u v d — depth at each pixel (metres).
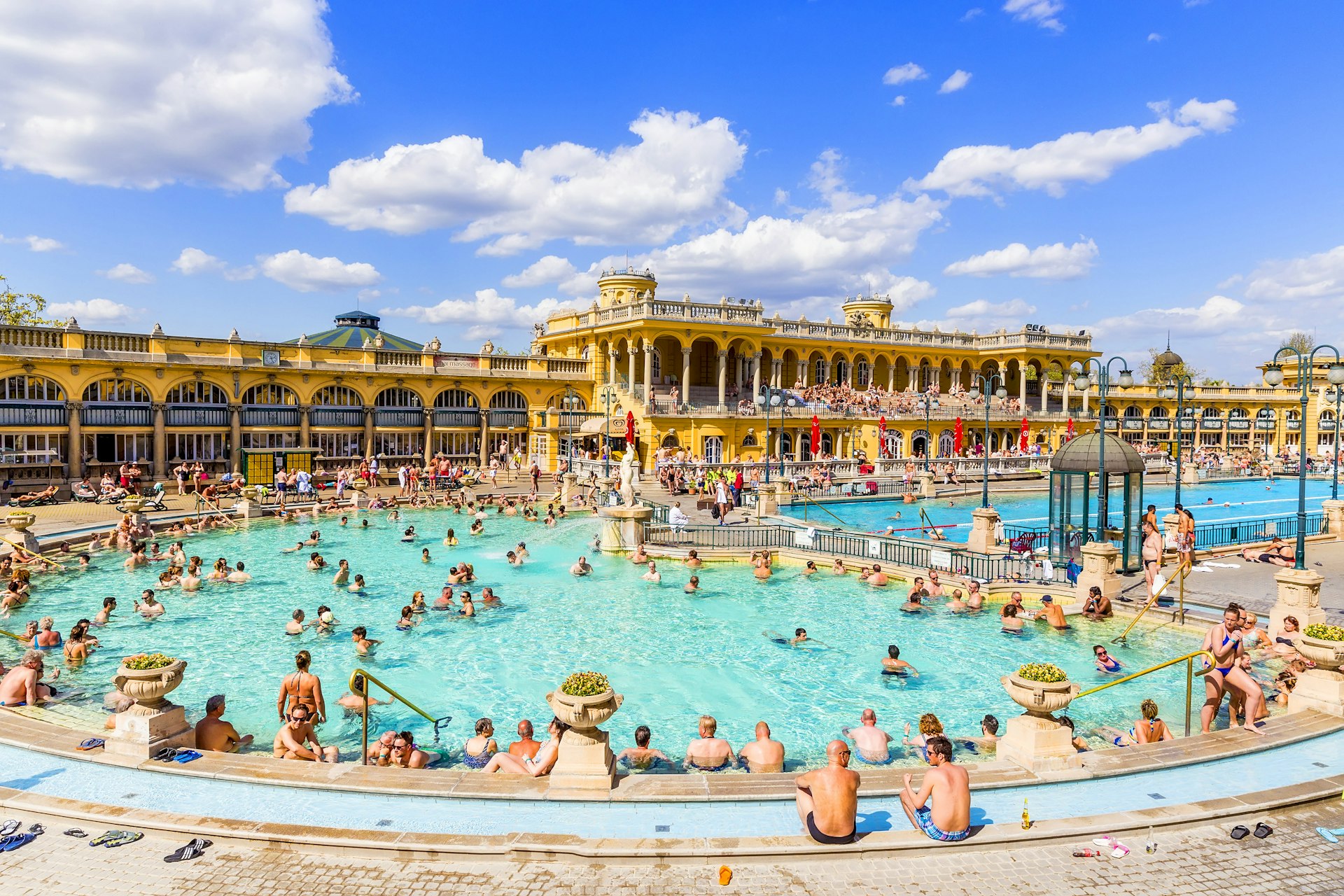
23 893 7.07
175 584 22.16
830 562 24.53
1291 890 7.27
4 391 36.81
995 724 11.73
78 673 15.15
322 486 42.62
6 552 24.56
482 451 52.72
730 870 7.37
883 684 15.12
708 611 20.22
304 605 20.56
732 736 12.68
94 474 39.25
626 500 27.72
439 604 20.02
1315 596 15.97
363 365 47.81
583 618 19.56
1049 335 71.69
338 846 7.87
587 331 57.59
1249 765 9.93
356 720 13.30
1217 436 79.75
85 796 8.87
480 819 8.45
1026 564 22.34
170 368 41.12
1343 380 16.72
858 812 8.60
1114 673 15.45
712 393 60.59
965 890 7.27
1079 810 8.72
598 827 8.30
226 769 9.44
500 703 14.14
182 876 7.40
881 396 63.09
